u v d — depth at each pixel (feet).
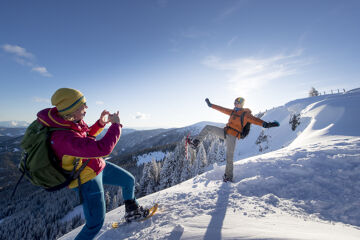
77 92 5.28
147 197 14.08
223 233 5.23
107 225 8.99
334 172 10.98
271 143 106.93
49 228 194.08
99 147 4.75
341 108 61.11
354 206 8.27
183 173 153.79
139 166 362.94
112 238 7.23
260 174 12.38
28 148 4.76
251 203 8.88
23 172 4.95
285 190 10.26
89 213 5.70
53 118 4.86
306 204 8.92
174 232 5.84
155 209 8.68
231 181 12.41
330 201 8.82
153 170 169.07
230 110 12.72
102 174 6.84
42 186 5.04
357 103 58.29
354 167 10.94
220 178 13.83
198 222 6.66
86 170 5.59
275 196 9.64
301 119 95.30
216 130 12.69
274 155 16.38
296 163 12.82
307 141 29.76
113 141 5.03
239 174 13.33
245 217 7.15
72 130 5.12
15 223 221.46
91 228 5.84
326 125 53.93
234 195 9.89
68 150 4.76
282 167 12.69
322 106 86.28
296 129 93.81
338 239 4.56
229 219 6.77
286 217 7.52
